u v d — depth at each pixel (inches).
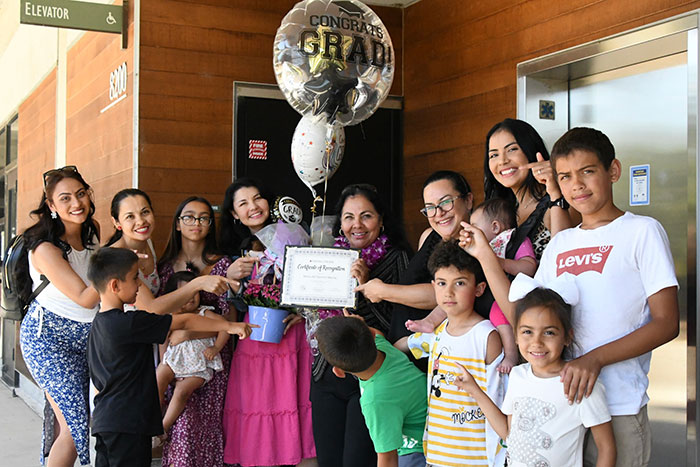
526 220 100.4
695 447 127.0
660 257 77.1
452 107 186.5
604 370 79.9
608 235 80.8
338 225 129.0
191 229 143.1
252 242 142.1
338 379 117.1
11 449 203.5
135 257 119.5
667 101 140.1
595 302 79.8
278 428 135.3
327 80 130.1
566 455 78.9
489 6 173.6
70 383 136.4
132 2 179.0
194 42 181.2
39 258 134.3
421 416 103.6
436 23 191.9
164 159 178.2
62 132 257.6
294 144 141.3
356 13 133.4
